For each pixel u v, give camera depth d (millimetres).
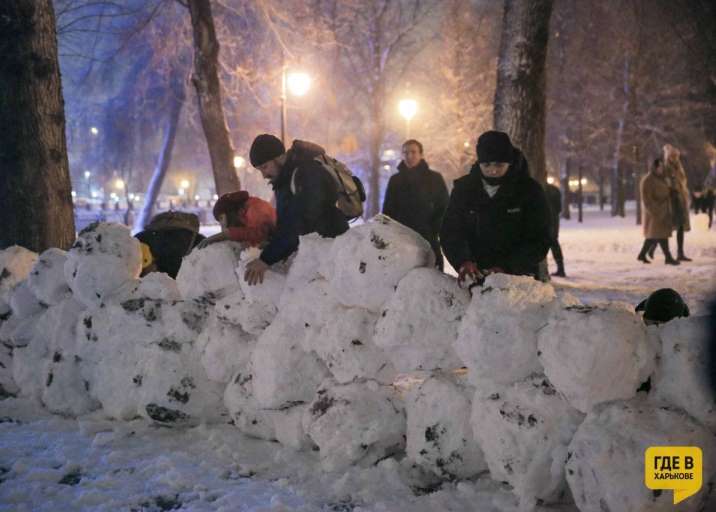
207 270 3922
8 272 4957
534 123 9352
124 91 29453
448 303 3092
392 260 3213
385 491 3004
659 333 2586
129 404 3957
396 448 3293
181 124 31797
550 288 2906
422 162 6805
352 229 3418
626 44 31422
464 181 3791
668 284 9922
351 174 4152
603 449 2393
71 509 2893
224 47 17938
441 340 3090
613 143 34156
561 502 2723
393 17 29797
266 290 3686
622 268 12391
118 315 4070
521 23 9266
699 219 21406
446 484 3051
